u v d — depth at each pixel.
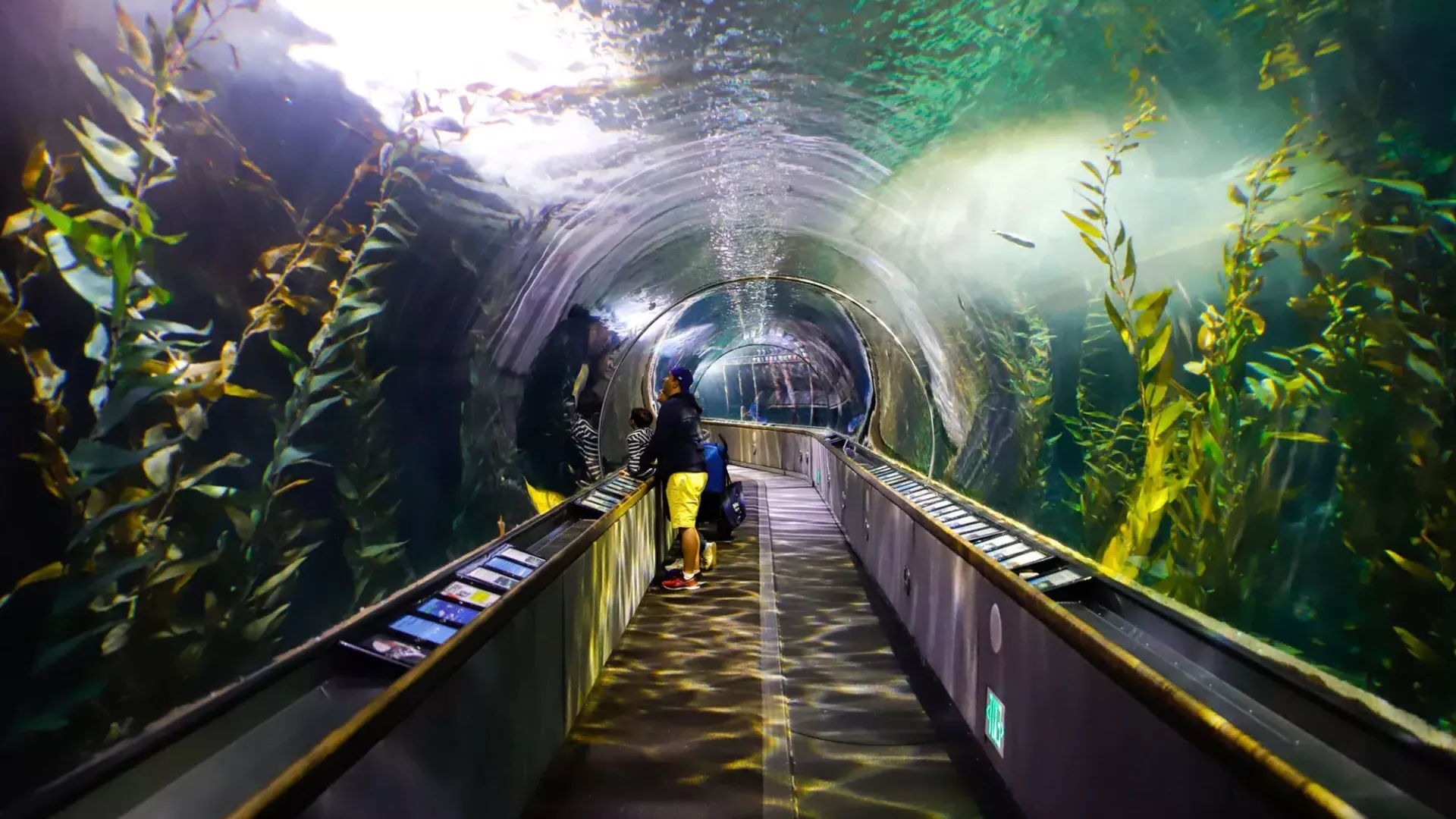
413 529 6.39
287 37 3.74
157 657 3.09
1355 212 3.23
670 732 4.24
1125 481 5.68
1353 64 3.13
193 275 3.94
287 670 2.26
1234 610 3.66
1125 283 5.96
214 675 3.47
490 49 4.36
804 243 11.23
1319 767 1.91
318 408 4.23
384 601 2.92
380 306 4.53
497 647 2.90
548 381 10.35
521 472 9.16
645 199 7.84
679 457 7.52
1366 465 3.00
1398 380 2.78
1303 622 3.69
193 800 1.71
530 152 5.65
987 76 4.71
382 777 1.97
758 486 16.30
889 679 5.09
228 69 3.66
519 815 3.19
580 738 4.17
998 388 9.21
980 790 3.59
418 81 4.43
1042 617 2.82
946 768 3.82
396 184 5.04
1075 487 6.50
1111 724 2.32
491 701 2.82
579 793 3.58
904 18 4.34
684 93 5.35
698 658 5.46
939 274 8.81
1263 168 3.63
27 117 2.84
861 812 3.40
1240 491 3.66
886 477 8.09
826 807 3.45
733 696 4.75
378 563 5.25
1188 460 4.07
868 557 8.13
